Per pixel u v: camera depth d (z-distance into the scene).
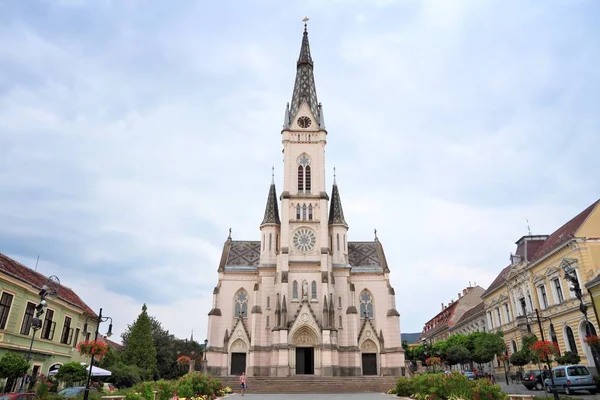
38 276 47.28
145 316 74.81
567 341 54.12
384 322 75.56
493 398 29.00
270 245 78.12
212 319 73.38
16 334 39.97
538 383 47.06
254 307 72.19
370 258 82.06
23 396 28.50
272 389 58.91
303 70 91.69
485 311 84.56
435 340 128.25
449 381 32.38
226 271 77.31
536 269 61.88
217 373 70.56
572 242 51.56
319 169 81.44
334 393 55.66
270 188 83.81
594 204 55.03
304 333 69.50
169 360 89.88
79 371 39.47
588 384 38.78
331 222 81.06
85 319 58.19
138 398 30.69
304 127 84.44
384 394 51.31
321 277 73.06
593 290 47.22
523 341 56.00
